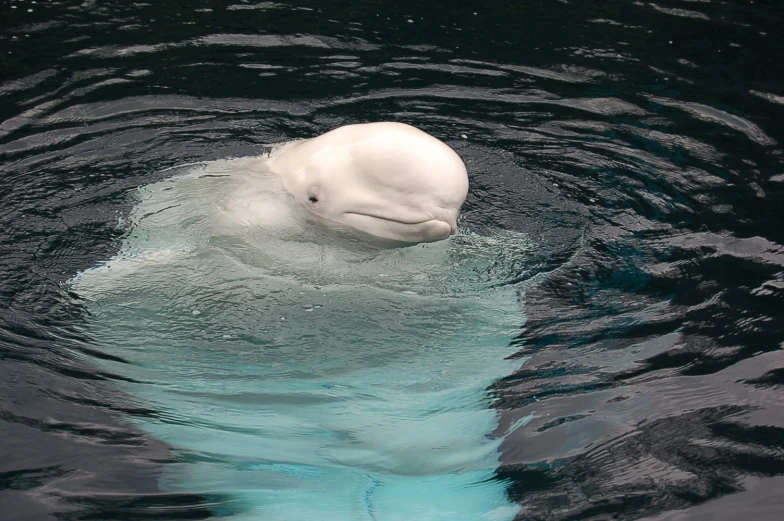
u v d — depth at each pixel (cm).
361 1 1122
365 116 860
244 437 508
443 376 546
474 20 1087
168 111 852
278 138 812
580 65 987
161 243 624
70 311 582
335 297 588
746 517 423
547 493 453
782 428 482
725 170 787
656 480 452
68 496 448
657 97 923
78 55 955
